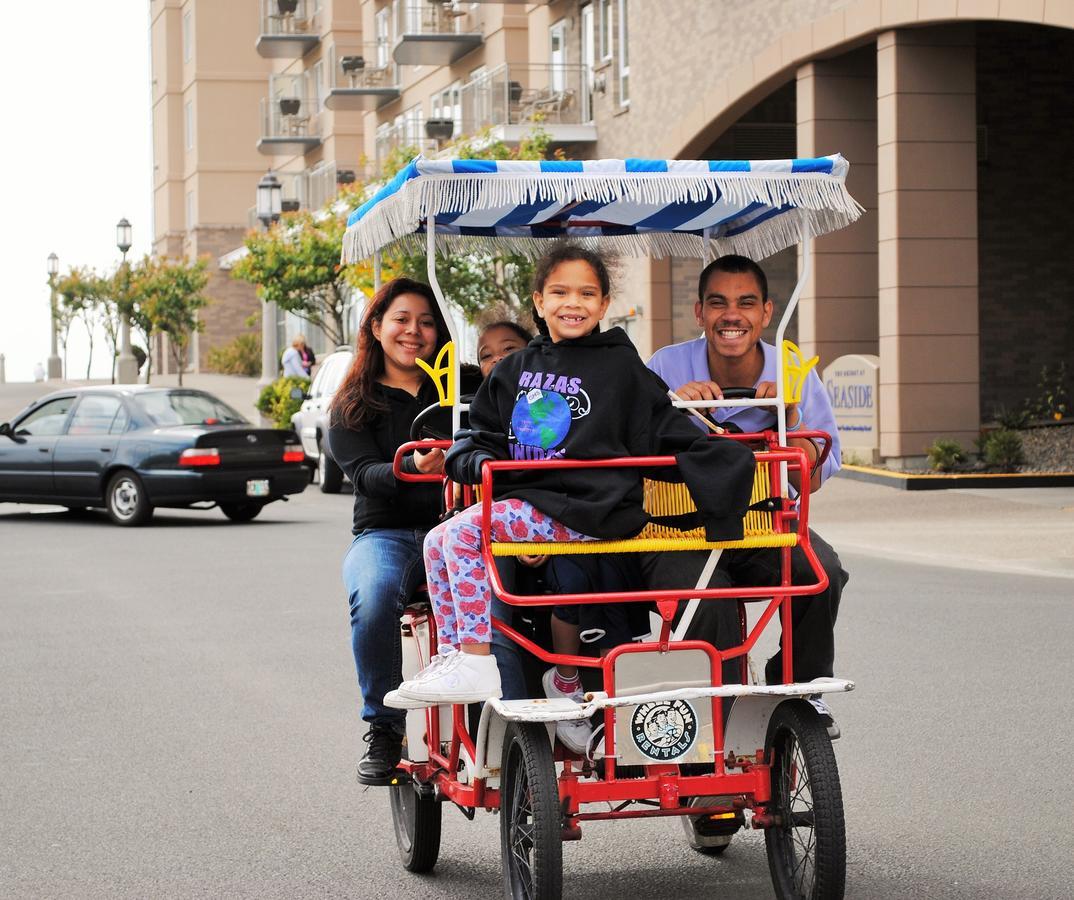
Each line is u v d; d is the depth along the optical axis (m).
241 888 5.82
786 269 31.73
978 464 22.84
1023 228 29.11
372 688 5.89
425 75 43.72
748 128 31.23
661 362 6.16
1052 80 29.03
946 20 22.02
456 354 5.45
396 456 5.63
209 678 9.88
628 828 6.68
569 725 5.03
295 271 35.56
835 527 17.77
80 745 8.16
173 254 70.75
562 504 4.75
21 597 13.62
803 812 5.04
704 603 5.04
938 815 6.56
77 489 20.33
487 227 6.64
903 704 8.65
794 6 25.45
